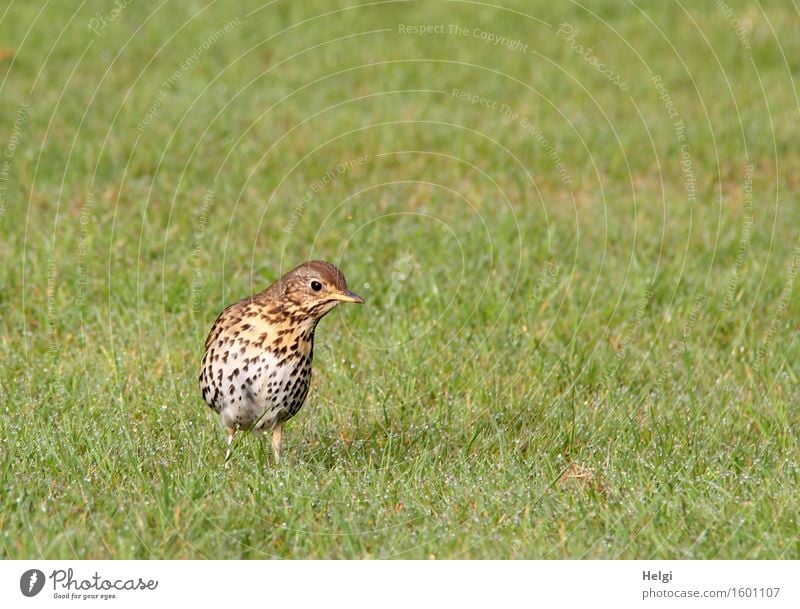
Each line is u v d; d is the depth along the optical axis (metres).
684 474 9.27
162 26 26.70
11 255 14.80
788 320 13.76
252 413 9.50
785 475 9.27
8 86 22.77
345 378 11.49
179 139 20.02
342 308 13.53
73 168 18.30
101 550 8.00
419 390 11.45
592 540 8.26
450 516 8.49
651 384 11.75
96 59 24.69
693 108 22.89
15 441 9.46
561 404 11.00
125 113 21.30
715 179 19.58
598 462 9.59
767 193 19.00
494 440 10.09
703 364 12.38
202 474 8.88
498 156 19.89
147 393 10.91
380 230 16.25
